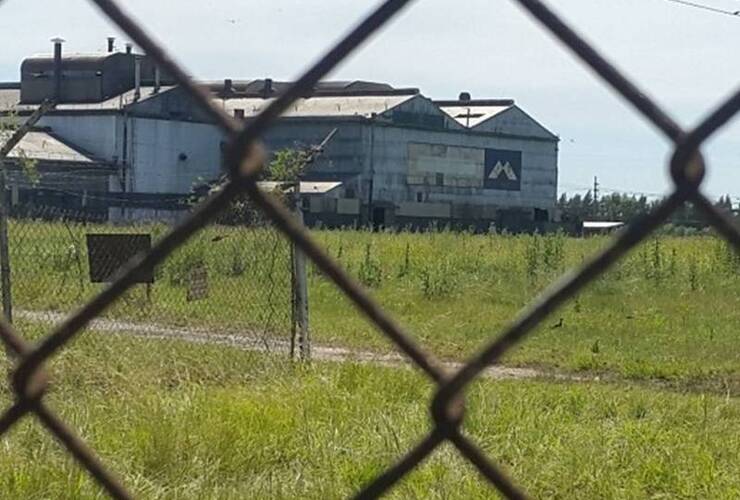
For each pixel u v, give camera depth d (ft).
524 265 102.12
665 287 90.22
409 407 37.27
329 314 69.10
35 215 63.21
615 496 30.50
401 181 212.43
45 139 149.48
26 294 52.21
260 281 51.49
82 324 8.30
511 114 237.45
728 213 7.32
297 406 36.47
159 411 33.42
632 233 7.42
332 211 197.77
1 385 29.91
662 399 45.11
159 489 27.78
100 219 69.10
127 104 152.76
